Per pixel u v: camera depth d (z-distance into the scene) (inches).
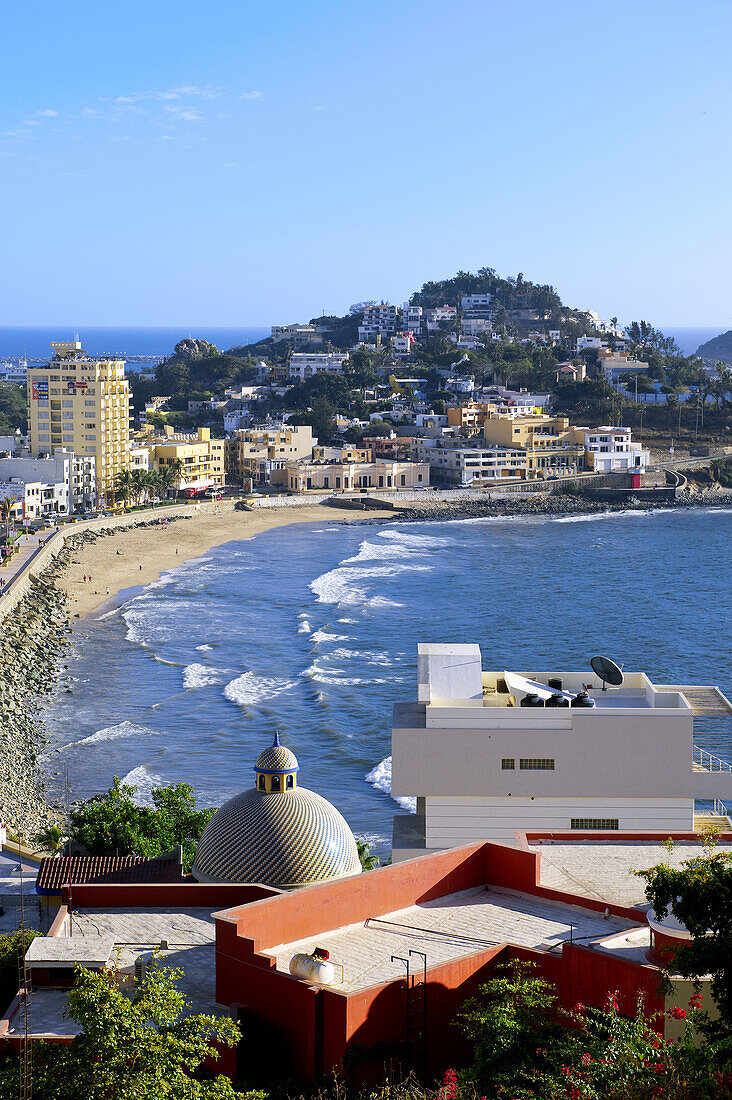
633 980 1170.6
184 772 3735.2
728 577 7308.1
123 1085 1018.1
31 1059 1100.5
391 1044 1167.6
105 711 4402.1
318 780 3703.3
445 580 7042.3
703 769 2084.2
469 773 2038.6
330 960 1257.4
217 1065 1159.6
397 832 2140.7
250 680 4768.7
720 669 5054.1
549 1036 1111.6
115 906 1528.1
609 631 5762.8
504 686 2244.1
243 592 6619.1
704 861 1234.6
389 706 4426.7
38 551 7096.5
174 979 1192.8
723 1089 960.9
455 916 1376.7
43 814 3371.1
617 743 2030.0
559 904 1406.3
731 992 1076.5
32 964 1295.5
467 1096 1059.9
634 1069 997.2
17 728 4136.3
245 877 1702.8
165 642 5442.9
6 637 5132.9
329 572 7219.5
